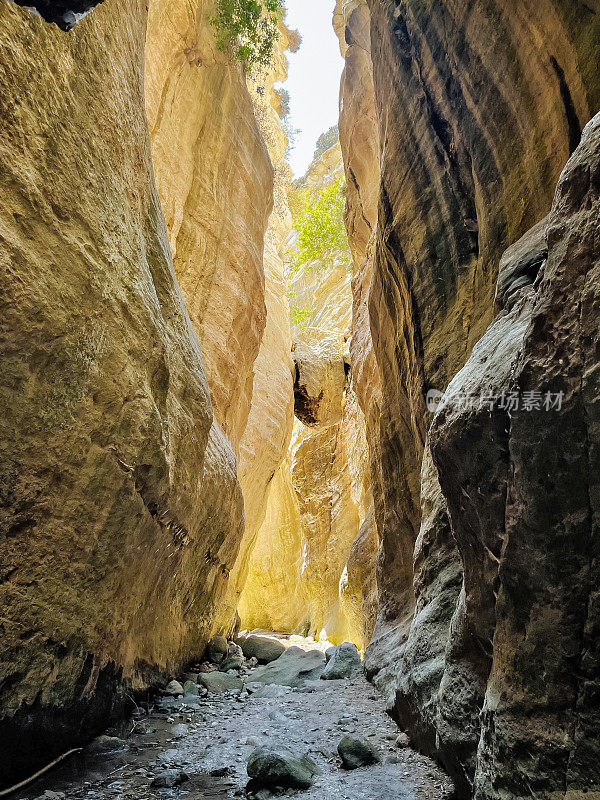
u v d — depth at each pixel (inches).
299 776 136.6
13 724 128.3
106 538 162.9
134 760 158.9
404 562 285.0
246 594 942.4
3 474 114.9
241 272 449.1
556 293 85.7
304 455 867.4
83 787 137.0
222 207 426.6
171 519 224.5
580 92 147.1
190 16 378.9
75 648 153.5
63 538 140.3
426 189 249.1
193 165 394.0
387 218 288.7
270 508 949.2
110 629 178.5
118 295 154.8
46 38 124.0
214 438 350.0
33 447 122.7
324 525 804.6
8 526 119.7
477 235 215.2
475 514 109.6
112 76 164.7
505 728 88.8
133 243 175.2
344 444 794.8
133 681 205.5
